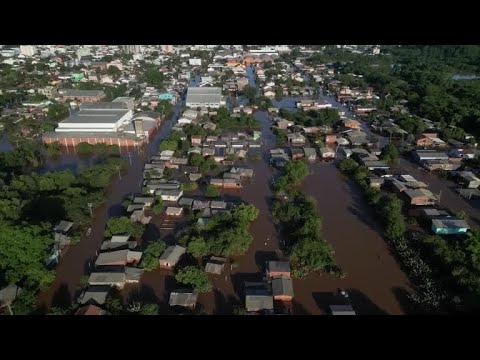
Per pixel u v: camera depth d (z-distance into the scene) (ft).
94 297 232.12
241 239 277.23
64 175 363.15
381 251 288.30
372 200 348.18
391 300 241.76
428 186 386.73
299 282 256.73
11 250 240.32
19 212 297.33
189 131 510.58
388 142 508.12
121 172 412.57
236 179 380.58
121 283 245.65
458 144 481.05
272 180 399.65
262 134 535.60
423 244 282.97
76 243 289.74
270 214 333.83
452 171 412.57
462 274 247.09
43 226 273.54
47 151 461.78
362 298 243.60
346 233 309.22
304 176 395.96
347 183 396.98
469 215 333.83
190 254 274.36
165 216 327.47
